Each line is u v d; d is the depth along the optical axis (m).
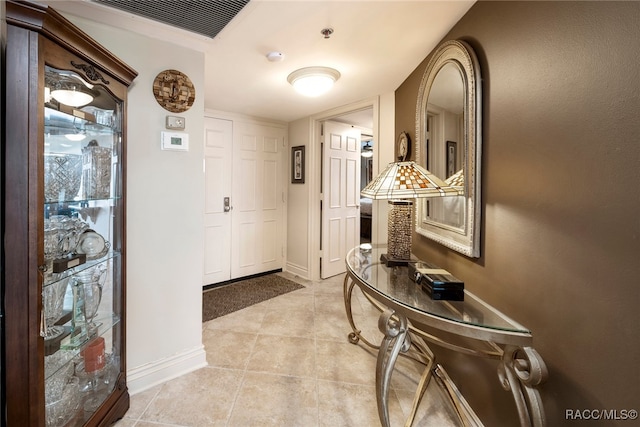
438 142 1.73
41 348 1.02
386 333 1.22
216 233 3.49
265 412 1.53
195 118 1.84
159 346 1.75
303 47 1.83
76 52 1.11
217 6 1.41
